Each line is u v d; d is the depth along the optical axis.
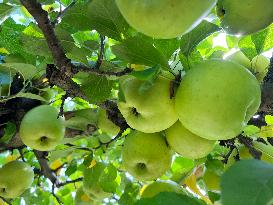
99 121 0.41
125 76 0.27
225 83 0.22
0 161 0.60
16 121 0.39
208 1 0.18
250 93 0.22
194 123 0.23
